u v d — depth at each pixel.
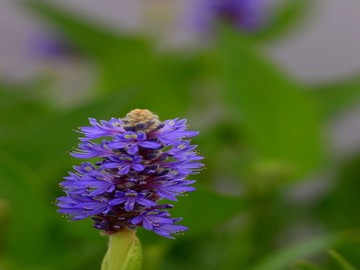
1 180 0.58
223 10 0.88
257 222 0.70
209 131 0.79
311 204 0.82
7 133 0.66
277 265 0.57
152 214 0.43
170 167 0.43
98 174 0.43
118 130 0.43
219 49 0.78
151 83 0.80
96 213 0.43
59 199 0.43
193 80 0.86
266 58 0.71
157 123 0.43
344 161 0.82
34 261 0.59
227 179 0.79
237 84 0.71
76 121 0.62
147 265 0.57
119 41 0.83
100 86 0.84
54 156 0.63
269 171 0.70
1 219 0.58
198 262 0.70
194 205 0.55
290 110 0.71
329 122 0.84
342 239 0.56
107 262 0.44
